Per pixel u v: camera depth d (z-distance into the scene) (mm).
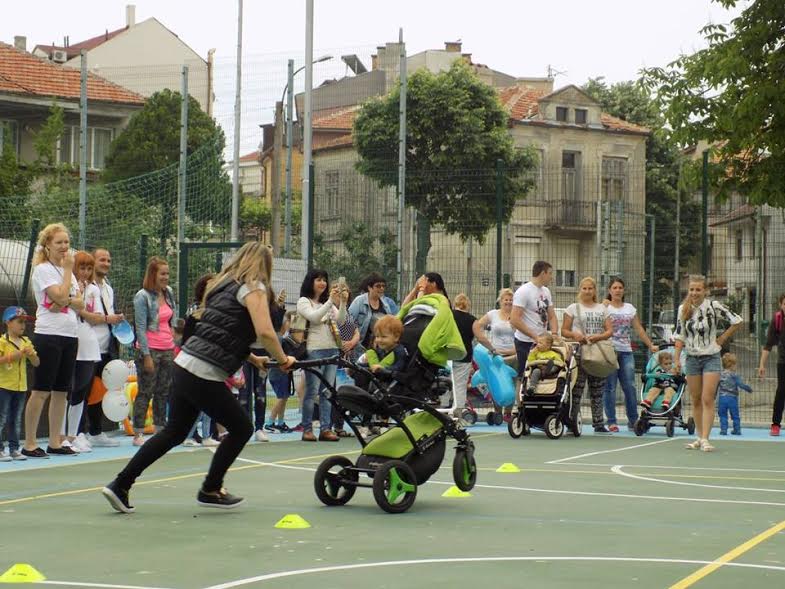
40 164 43406
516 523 9141
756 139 24344
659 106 25031
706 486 11773
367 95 58312
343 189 29375
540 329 18453
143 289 15516
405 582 6766
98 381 15508
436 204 28359
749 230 24734
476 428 20219
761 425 20812
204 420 15773
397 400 9969
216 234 32094
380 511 9773
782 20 23922
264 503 10234
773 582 6816
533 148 45062
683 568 7262
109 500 9531
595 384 19266
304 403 16797
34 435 14078
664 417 18547
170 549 7879
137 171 47594
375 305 17469
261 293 9406
